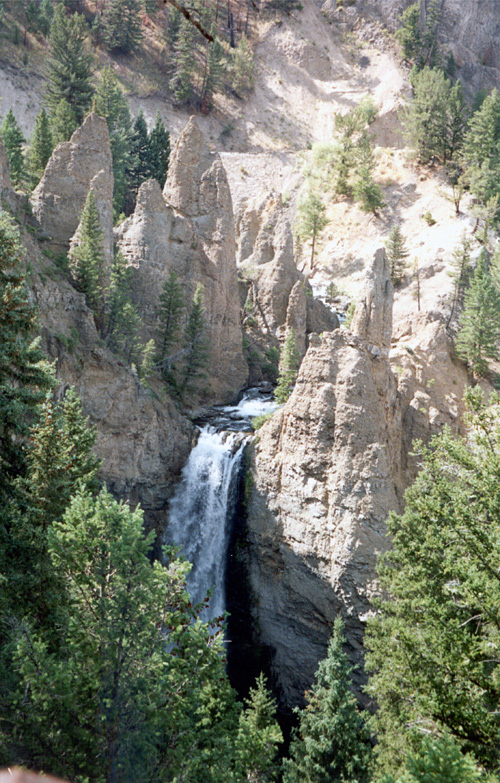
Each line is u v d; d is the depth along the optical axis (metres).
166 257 74.44
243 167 150.75
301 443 56.19
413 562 33.75
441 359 75.62
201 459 63.38
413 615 32.22
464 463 26.34
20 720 22.02
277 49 187.00
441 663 24.02
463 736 23.22
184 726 23.30
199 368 74.06
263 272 86.62
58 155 69.69
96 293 62.25
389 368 63.19
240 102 173.00
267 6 192.62
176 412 65.69
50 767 21.67
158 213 75.06
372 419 54.28
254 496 59.22
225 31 186.38
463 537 25.22
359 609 51.34
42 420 31.22
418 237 118.00
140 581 23.48
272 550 57.53
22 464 31.58
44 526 29.78
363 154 132.62
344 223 130.00
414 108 135.00
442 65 178.25
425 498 27.98
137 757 22.36
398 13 186.00
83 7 171.75
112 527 24.12
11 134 85.56
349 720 41.56
